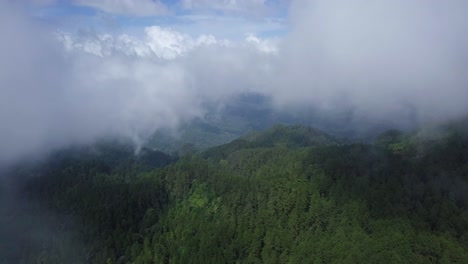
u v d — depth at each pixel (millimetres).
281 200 178250
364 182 176750
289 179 190125
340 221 161375
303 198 173875
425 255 140375
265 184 190375
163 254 182000
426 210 159125
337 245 148500
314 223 165875
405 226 150625
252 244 164750
